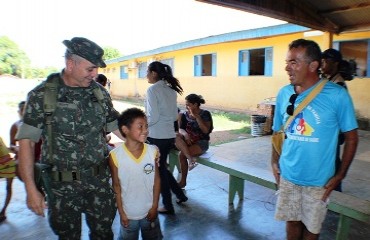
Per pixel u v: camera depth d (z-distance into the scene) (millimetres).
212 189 4422
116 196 2324
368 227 3285
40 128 1907
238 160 5750
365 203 2684
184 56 16578
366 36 8992
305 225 2127
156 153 2398
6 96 20656
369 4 6508
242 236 3158
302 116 1981
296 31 9859
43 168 1910
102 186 2139
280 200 2207
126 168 2271
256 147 6812
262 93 12289
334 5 6840
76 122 1954
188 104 4145
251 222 3449
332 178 2018
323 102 1913
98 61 1853
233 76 13492
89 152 2029
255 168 3730
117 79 25562
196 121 4277
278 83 11625
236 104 13516
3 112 14258
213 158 4160
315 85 1957
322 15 7375
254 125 8305
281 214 2205
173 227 3334
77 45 1804
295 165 2053
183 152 4152
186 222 3445
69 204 2027
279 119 2275
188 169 4469
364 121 9062
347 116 1904
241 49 12945
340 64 3113
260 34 11016
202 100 4199
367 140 7617
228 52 13641
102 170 2127
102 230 2227
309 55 1898
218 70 14312
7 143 7570
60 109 1914
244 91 13062
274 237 3137
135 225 2404
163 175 3512
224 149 6652
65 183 1994
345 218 2738
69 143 1957
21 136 1864
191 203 3947
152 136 3389
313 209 2045
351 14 7270
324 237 3135
